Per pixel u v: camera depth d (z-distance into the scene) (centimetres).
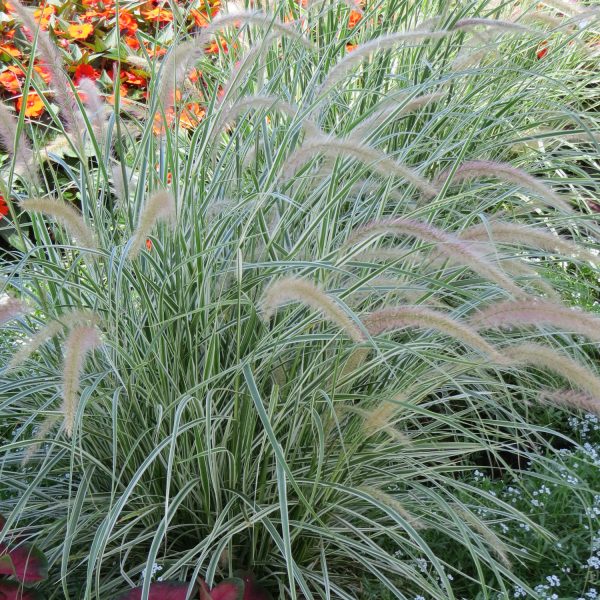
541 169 430
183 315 247
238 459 269
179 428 240
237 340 255
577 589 285
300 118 292
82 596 267
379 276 276
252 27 421
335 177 278
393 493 308
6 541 272
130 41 549
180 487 272
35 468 302
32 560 254
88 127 281
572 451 365
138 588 242
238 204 271
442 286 261
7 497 310
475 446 307
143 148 295
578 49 475
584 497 315
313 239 308
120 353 253
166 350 267
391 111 301
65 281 262
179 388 273
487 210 404
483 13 454
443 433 355
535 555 296
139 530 285
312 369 263
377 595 280
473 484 334
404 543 298
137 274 261
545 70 428
